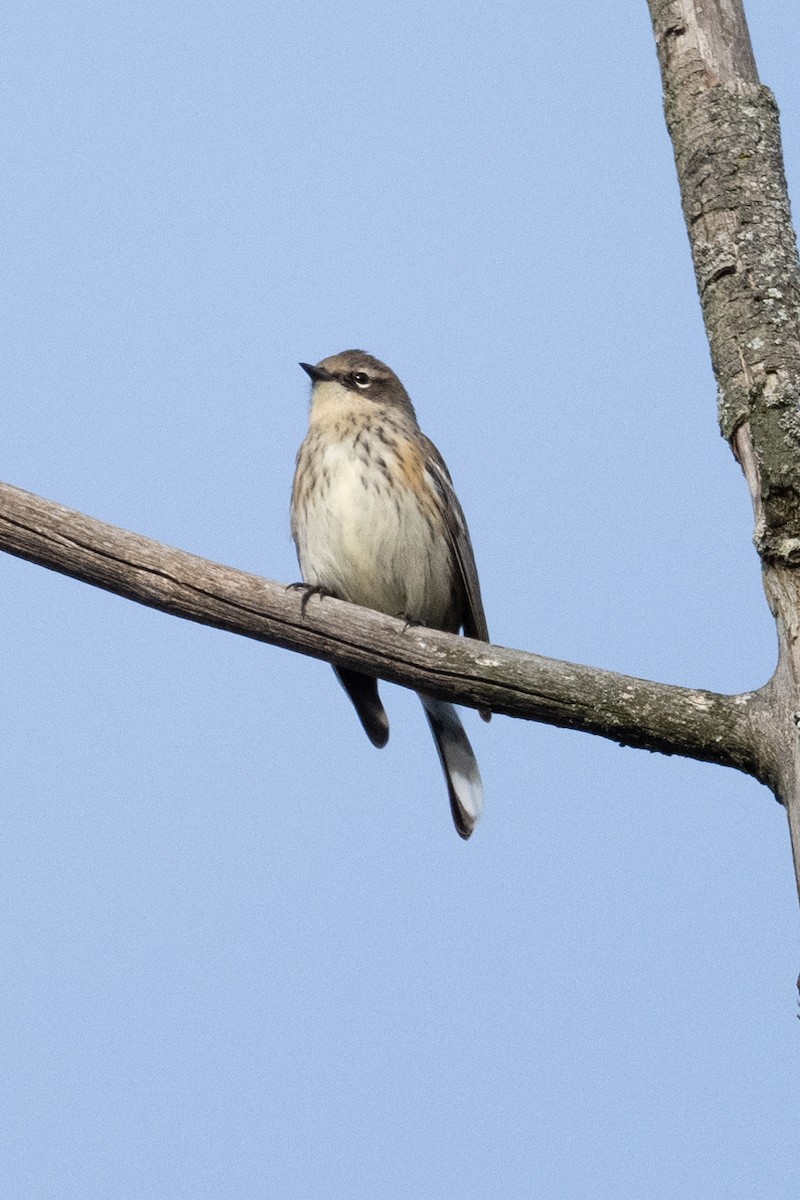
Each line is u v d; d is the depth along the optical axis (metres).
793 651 8.62
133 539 10.52
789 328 9.29
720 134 9.98
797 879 8.16
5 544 10.43
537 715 9.95
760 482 8.86
